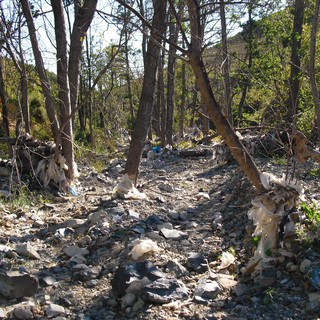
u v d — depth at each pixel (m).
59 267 5.13
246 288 4.29
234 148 4.81
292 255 4.43
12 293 4.34
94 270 4.95
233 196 7.67
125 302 4.10
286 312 3.82
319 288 4.00
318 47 11.32
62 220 6.91
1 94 9.68
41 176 8.97
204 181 10.76
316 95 4.86
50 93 8.84
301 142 4.73
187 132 27.36
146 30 7.48
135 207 7.48
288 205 4.60
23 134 9.13
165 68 25.22
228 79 8.11
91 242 5.85
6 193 8.08
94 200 8.39
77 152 13.27
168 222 6.77
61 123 9.42
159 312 3.93
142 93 8.25
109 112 18.91
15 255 5.32
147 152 17.59
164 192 9.38
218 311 3.96
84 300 4.34
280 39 11.73
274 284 4.25
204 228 6.46
